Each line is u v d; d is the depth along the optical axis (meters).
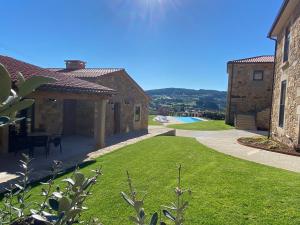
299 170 8.23
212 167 8.29
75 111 17.27
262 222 4.60
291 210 5.03
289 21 12.54
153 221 1.39
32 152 10.70
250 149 11.93
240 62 24.70
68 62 20.48
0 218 1.72
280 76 13.83
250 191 6.04
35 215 1.28
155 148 11.88
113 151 11.56
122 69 18.95
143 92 22.19
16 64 10.60
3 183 7.13
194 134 19.94
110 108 18.08
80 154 11.05
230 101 25.48
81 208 1.37
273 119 14.79
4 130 11.22
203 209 5.07
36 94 8.65
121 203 5.43
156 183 6.72
